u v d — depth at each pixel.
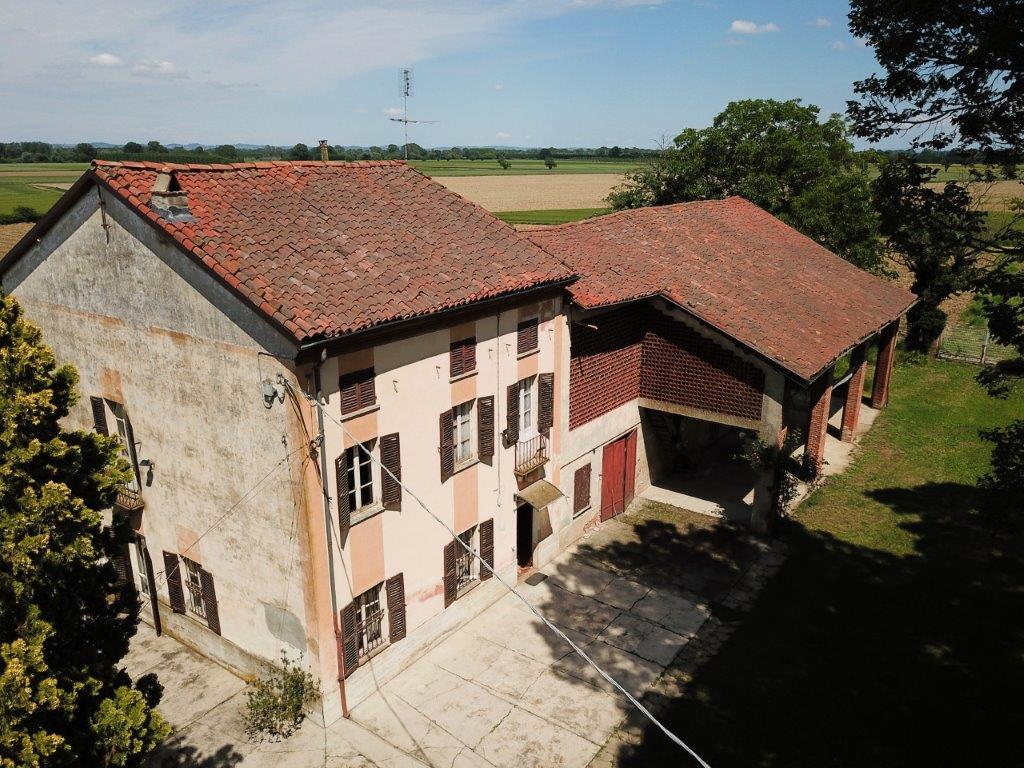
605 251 21.20
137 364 14.04
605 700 14.01
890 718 13.23
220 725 13.45
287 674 13.38
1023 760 12.23
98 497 9.77
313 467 12.02
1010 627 15.80
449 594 15.58
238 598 14.05
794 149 34.00
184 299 12.68
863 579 17.77
